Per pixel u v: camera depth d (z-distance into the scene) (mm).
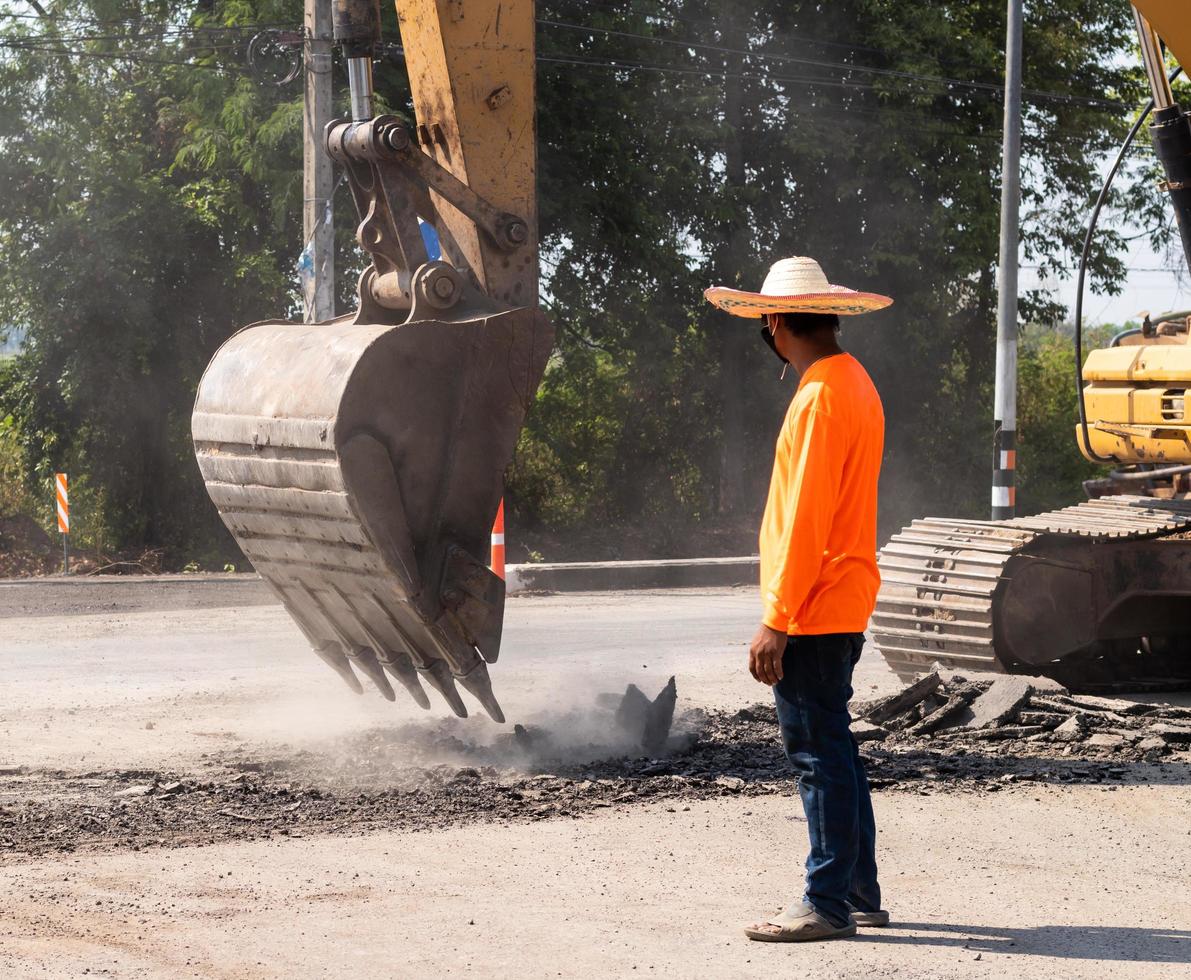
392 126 7352
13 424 27484
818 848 4930
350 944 4766
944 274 32094
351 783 7160
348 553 7055
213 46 25891
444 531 7051
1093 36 35094
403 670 7539
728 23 30969
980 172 32094
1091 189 34344
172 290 26672
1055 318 34906
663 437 32312
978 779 7484
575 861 5840
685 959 4660
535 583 19375
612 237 29078
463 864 5770
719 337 31828
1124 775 7621
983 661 10242
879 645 10953
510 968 4551
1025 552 10289
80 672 10961
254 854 5887
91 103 26859
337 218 24719
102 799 6816
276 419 7082
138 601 16625
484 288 7660
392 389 6844
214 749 8016
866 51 31750
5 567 22781
